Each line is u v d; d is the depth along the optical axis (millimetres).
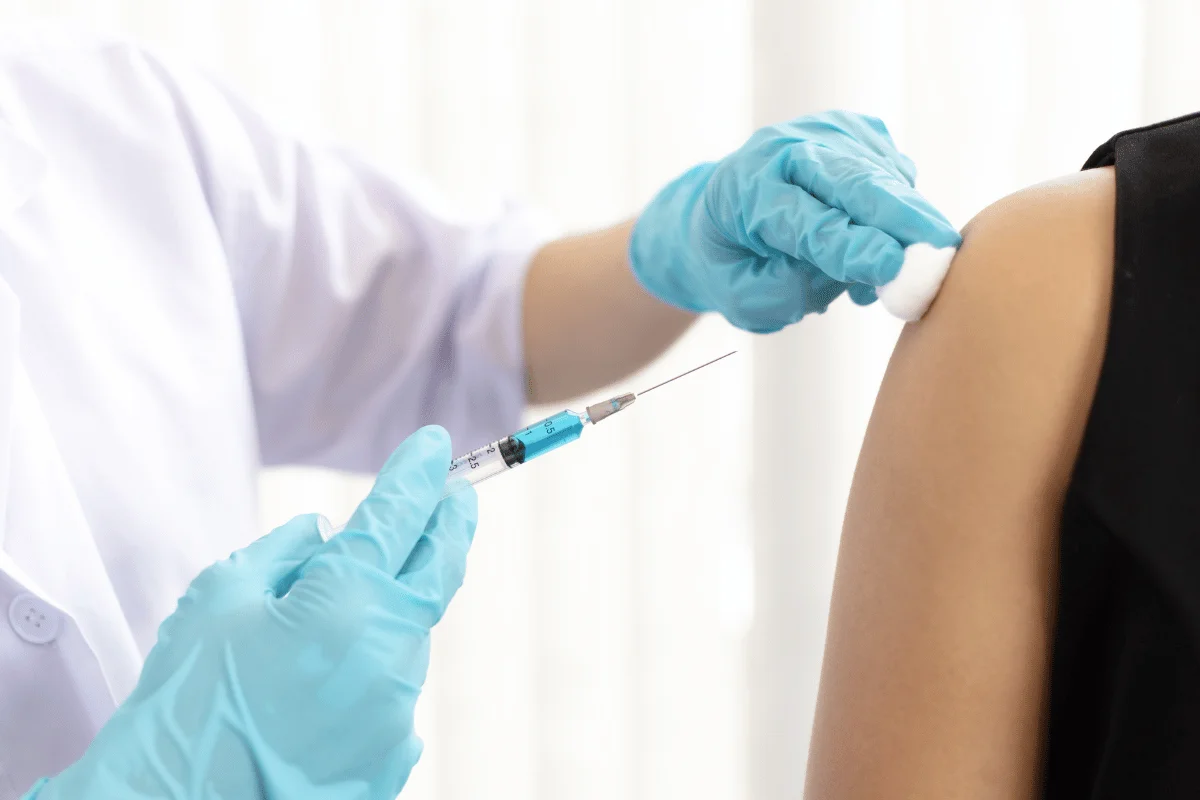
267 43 1497
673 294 1152
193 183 1146
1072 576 944
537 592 1607
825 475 1627
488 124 1540
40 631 1042
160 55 1179
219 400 1132
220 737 995
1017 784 961
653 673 1626
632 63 1550
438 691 1620
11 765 1052
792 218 1048
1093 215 945
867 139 1109
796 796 1677
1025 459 948
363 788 1018
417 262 1189
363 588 1009
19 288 1088
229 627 1004
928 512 963
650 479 1602
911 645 966
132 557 1098
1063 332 941
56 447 1087
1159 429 925
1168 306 926
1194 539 921
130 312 1118
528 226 1227
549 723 1627
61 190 1121
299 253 1174
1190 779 929
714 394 1604
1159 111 1646
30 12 1450
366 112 1522
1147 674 934
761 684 1667
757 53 1584
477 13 1519
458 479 1070
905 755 967
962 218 1623
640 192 1568
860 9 1571
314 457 1212
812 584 1647
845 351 1604
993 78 1599
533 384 1214
